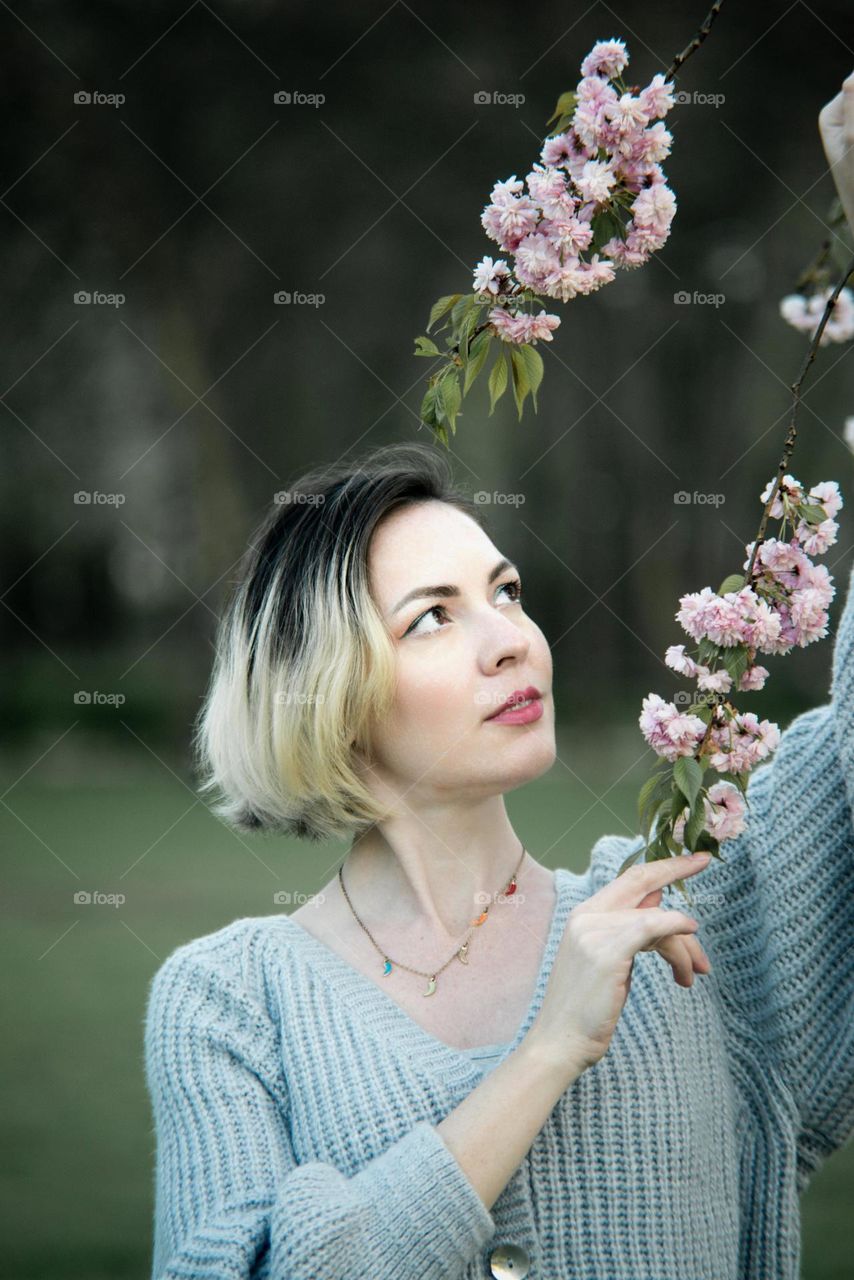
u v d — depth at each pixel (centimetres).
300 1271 142
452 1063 161
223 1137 161
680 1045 162
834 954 166
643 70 1828
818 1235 425
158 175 1920
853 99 145
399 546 172
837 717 160
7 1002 701
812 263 203
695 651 151
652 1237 155
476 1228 143
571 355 2022
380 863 181
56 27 1830
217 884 958
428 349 162
